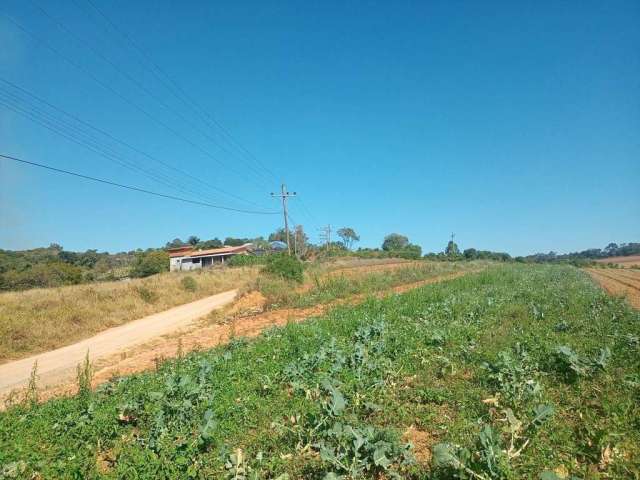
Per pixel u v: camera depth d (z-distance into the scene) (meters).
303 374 8.97
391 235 129.62
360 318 15.55
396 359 9.83
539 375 8.29
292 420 6.86
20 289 37.72
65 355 17.73
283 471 5.52
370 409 7.04
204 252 81.88
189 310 28.94
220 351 12.70
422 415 6.75
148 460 5.79
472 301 19.00
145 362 14.88
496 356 9.31
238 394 8.34
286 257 34.50
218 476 5.41
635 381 7.53
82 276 44.53
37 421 7.77
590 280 39.03
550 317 14.85
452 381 8.29
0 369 16.06
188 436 6.47
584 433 5.85
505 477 4.67
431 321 14.69
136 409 7.74
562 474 4.91
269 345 12.34
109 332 22.84
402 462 5.17
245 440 6.46
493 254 107.75
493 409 6.86
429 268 48.12
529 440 5.58
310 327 14.43
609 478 4.86
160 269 54.75
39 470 6.03
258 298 29.38
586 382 7.91
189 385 8.27
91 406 7.93
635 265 93.19
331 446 5.73
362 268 50.38
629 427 5.88
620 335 11.23
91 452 6.47
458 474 4.75
